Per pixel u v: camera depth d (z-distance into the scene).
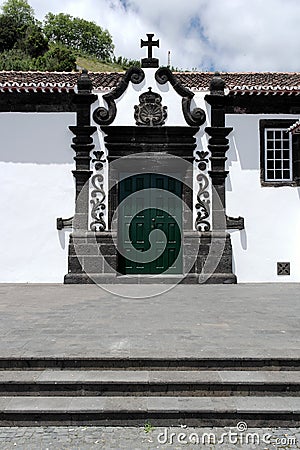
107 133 12.43
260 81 13.48
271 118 12.69
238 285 11.94
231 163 12.64
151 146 12.47
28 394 5.08
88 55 72.88
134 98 12.55
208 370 5.38
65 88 12.20
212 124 12.62
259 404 4.83
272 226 12.59
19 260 12.45
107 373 5.29
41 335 6.41
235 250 12.52
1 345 5.88
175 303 9.11
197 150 12.57
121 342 6.02
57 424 4.73
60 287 11.49
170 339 6.18
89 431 4.63
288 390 5.04
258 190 12.63
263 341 6.08
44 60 45.06
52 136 12.59
